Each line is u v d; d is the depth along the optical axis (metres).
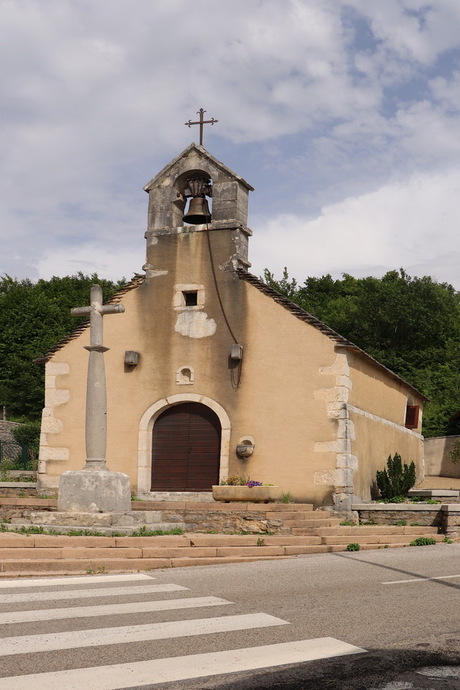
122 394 20.83
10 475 23.95
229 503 16.39
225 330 20.30
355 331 47.12
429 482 27.70
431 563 12.59
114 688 5.92
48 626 7.67
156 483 20.45
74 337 21.42
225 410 19.94
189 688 5.96
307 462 19.02
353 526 16.59
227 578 10.80
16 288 56.59
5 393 46.16
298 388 19.44
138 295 21.19
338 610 8.67
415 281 48.25
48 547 12.03
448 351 45.56
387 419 23.03
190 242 20.97
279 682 6.14
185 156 21.31
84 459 20.69
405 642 7.34
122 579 10.49
